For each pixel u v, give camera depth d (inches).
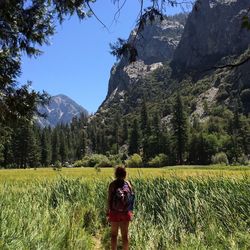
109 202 333.1
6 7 333.7
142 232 396.5
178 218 428.5
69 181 692.7
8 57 402.9
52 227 360.2
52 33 391.5
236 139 5260.8
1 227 290.4
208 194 496.1
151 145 5216.5
